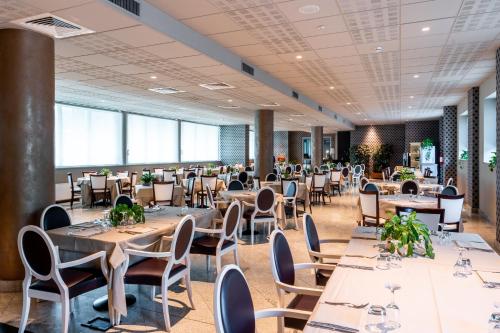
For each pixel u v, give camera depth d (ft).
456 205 19.06
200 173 48.32
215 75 24.27
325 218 31.35
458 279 8.23
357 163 76.64
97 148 47.44
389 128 75.46
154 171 50.14
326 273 11.73
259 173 42.96
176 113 51.60
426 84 32.42
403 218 10.69
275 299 13.98
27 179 15.06
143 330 11.50
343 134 84.12
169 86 28.81
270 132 43.34
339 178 47.14
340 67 25.89
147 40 16.89
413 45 20.67
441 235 11.77
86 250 12.22
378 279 8.25
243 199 25.34
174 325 11.85
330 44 20.44
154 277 11.69
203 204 35.94
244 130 72.43
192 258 19.49
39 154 15.39
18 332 11.26
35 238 10.53
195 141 67.87
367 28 17.83
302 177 40.16
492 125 31.12
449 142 46.96
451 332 5.77
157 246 13.74
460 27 17.78
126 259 11.85
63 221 14.82
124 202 17.65
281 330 8.93
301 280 16.07
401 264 9.32
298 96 36.19
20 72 14.98
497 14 16.14
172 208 18.79
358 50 21.65
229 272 6.84
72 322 12.08
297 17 16.40
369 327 5.91
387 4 15.01
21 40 15.05
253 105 39.70
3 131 14.89
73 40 16.83
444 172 47.16
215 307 6.21
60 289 10.60
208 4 15.11
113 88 30.27
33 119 15.23
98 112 47.44
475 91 33.58
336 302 7.00
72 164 44.09
